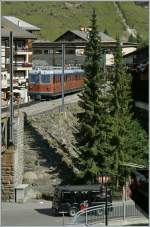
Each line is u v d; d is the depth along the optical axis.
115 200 60.81
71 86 115.19
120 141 63.50
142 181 28.89
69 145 81.12
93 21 72.38
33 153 72.38
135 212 43.16
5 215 55.06
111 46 107.75
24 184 65.81
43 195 65.56
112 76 68.81
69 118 91.38
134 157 60.88
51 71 103.94
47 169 70.50
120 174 63.16
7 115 63.88
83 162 69.00
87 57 71.62
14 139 64.19
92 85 70.94
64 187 55.78
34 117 80.25
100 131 68.81
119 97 66.38
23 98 102.38
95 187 55.41
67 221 52.59
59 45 130.62
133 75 34.62
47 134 78.94
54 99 107.19
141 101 34.84
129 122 61.78
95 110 69.88
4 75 88.69
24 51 129.38
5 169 62.56
